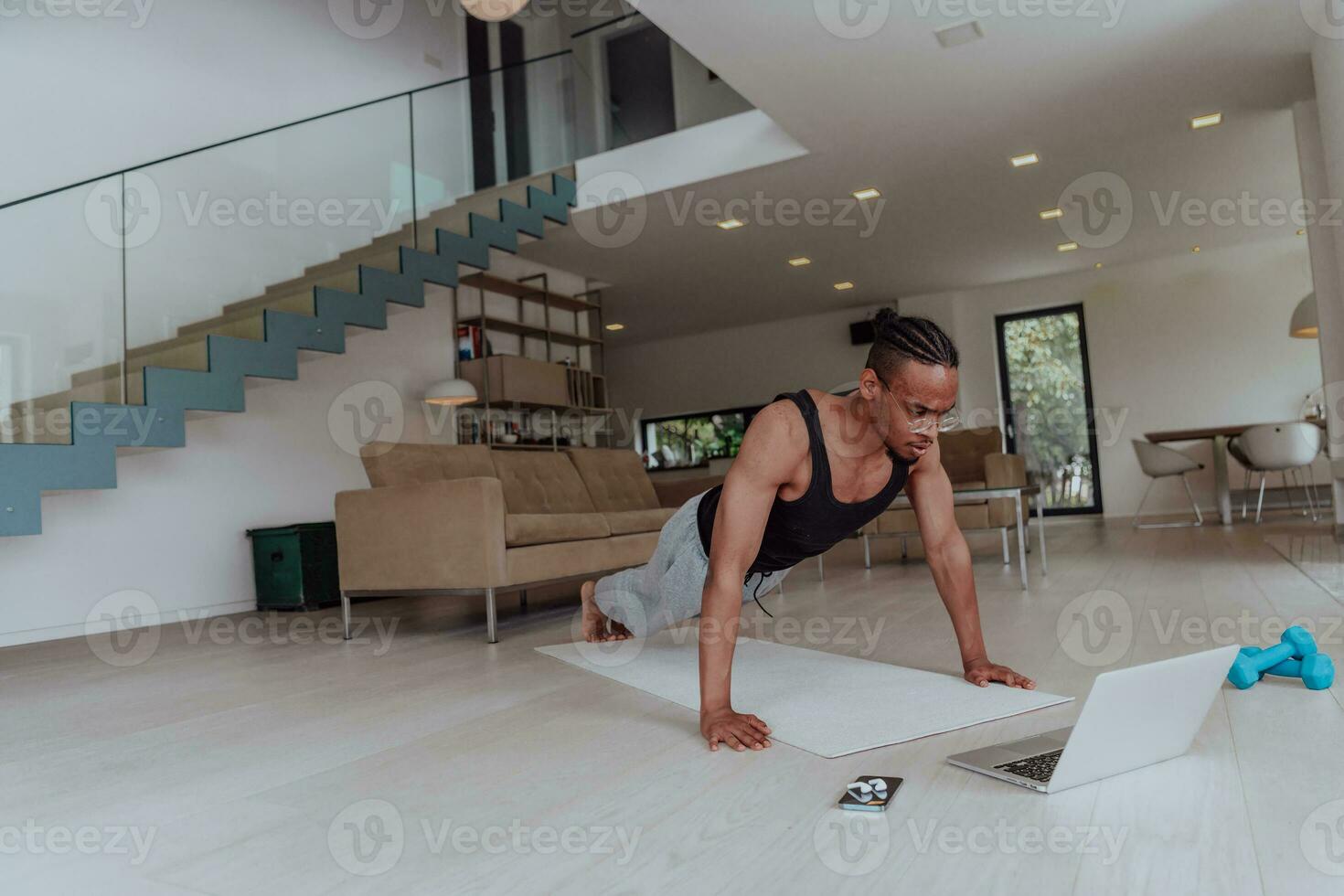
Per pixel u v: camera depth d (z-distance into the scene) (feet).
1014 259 27.14
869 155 18.04
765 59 14.05
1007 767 4.49
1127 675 4.16
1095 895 3.14
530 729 6.18
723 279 27.30
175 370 12.53
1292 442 21.62
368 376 19.56
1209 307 27.99
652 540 13.65
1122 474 29.22
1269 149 18.92
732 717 5.52
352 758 5.72
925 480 6.56
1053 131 17.30
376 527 11.52
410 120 18.60
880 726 5.53
